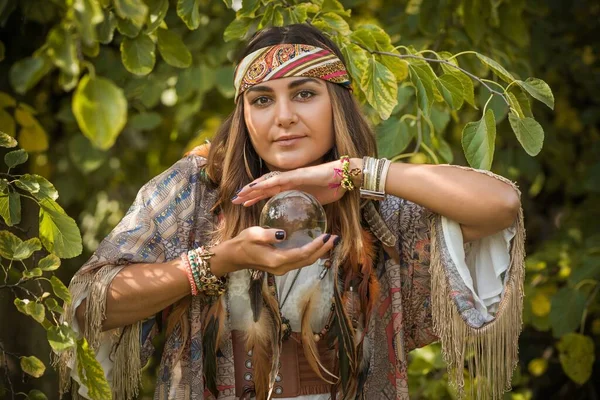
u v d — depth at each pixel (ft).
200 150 9.43
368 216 8.94
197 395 8.66
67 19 10.10
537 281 15.52
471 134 9.12
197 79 14.29
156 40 10.82
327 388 8.84
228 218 8.85
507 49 14.02
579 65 18.15
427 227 8.99
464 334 8.54
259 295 8.66
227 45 14.69
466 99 10.01
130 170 17.81
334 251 8.80
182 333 8.82
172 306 8.92
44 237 8.60
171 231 8.80
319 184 8.49
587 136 19.40
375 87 9.58
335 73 8.82
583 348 14.15
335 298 8.73
